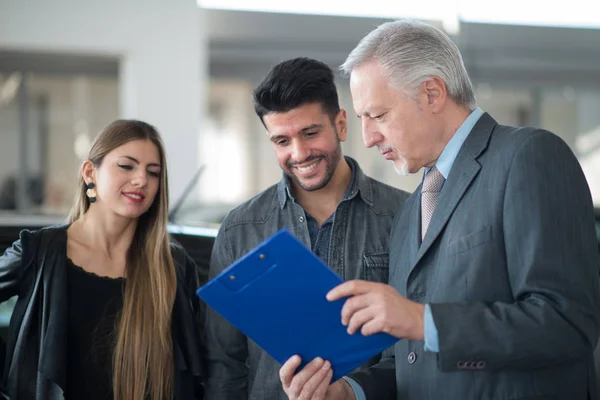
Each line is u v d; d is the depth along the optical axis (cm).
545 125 1034
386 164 888
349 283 150
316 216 226
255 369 220
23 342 206
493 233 158
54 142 914
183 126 839
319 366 161
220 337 223
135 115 830
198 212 613
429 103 169
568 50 991
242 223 227
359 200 225
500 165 161
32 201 920
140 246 229
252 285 151
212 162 970
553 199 151
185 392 221
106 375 216
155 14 831
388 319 148
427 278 172
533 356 145
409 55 167
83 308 217
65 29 819
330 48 932
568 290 146
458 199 166
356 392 187
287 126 203
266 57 928
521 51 979
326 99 206
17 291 214
